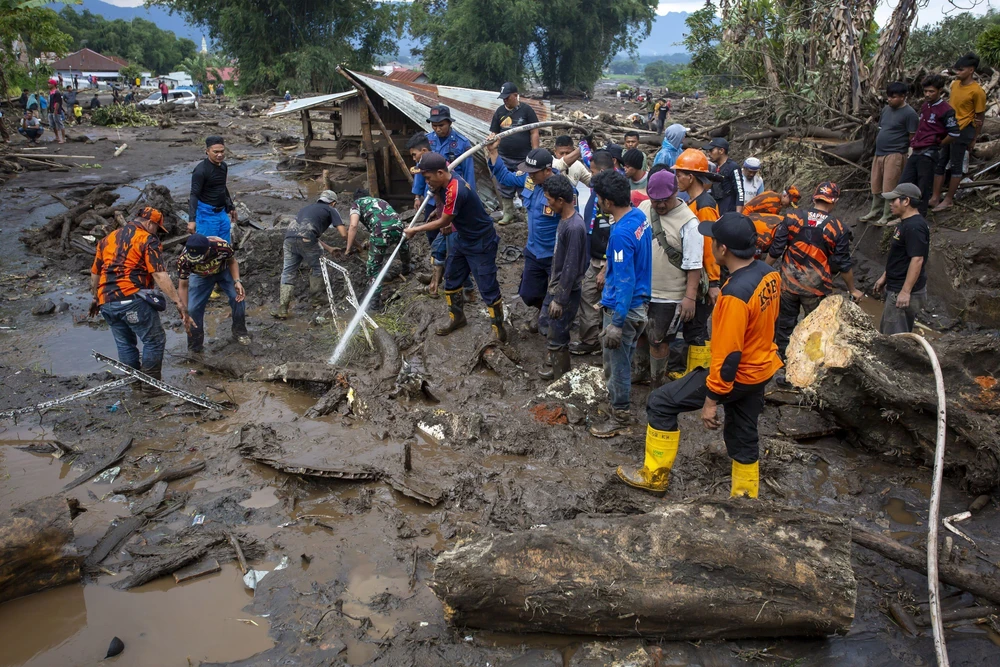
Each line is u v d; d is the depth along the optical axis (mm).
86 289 8875
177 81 65312
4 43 25516
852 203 10102
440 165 6055
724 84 15938
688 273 5113
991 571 3754
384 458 4910
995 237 7879
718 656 3314
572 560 3367
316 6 40031
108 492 4637
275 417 5594
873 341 5035
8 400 5863
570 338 6715
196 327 6762
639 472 4461
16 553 3605
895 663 3250
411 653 3322
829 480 4758
